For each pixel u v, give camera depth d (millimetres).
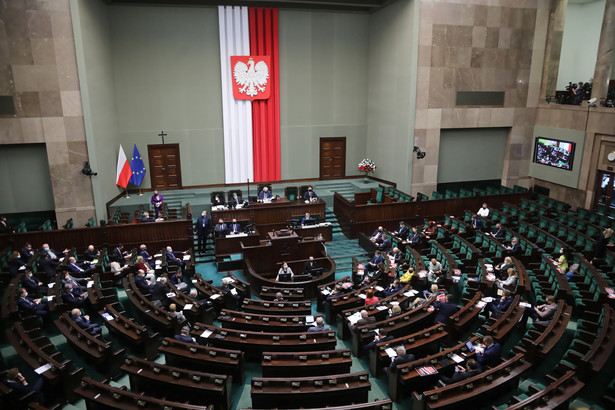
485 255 15414
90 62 18125
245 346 9797
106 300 11922
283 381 8133
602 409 7910
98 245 16516
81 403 8672
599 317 10492
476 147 23672
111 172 20375
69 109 17844
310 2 21766
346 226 19516
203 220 17234
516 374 8336
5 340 10609
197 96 22188
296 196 21406
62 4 16875
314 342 9641
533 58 22859
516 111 23312
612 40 19812
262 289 13062
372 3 22234
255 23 21891
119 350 10000
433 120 21781
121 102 21344
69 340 9820
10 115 17391
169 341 9406
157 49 21281
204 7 21391
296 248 16047
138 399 7617
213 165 23141
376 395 9008
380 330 9648
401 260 15125
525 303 11008
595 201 20969
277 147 23578
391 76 22297
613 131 19500
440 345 10531
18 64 17047
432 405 7551
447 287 12906
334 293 12734
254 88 22375
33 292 12547
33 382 9203
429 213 20141
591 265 12867
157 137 22094
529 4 22047
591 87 21703
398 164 22516
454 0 20641
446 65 21312
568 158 21891
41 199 19094
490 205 21109
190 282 14844
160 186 22609
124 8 20547
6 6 16516
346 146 24781
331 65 23562
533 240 16469
